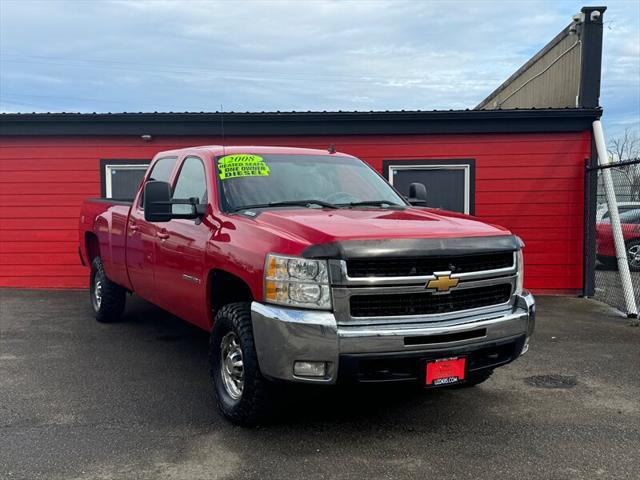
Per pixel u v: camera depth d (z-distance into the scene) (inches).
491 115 381.4
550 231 392.8
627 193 338.0
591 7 382.0
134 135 394.6
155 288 220.7
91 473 135.9
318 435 158.4
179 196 216.1
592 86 384.5
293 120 383.6
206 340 264.1
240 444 152.3
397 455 146.8
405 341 141.7
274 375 143.7
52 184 400.2
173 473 136.3
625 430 163.3
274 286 144.9
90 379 206.4
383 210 184.7
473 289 156.0
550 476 136.3
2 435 157.2
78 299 363.9
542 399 188.9
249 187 191.6
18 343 256.2
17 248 402.9
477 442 154.9
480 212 394.0
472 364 153.4
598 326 298.0
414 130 387.9
